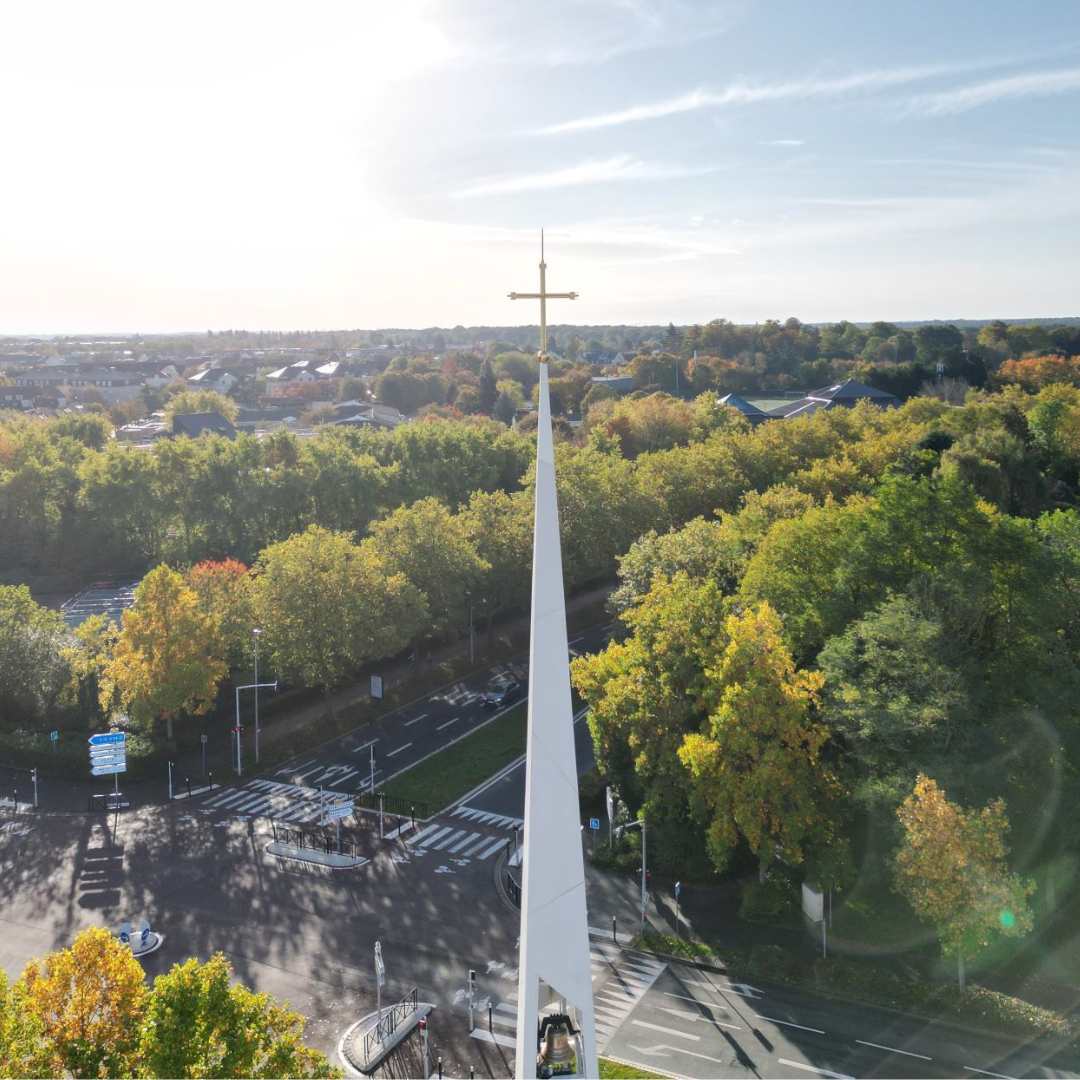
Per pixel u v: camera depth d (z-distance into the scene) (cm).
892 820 4672
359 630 7506
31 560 12362
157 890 5506
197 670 6925
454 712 8075
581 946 1853
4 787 6831
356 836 6125
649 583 7881
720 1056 4009
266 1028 2903
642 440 15538
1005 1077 3784
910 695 4834
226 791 6762
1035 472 10394
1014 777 4794
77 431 17438
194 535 11850
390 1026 4275
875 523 5862
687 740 4862
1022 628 5409
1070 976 4338
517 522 9438
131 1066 2795
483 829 6206
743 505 11481
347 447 12794
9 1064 2661
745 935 4894
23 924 5159
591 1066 1839
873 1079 3825
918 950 4638
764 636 4894
